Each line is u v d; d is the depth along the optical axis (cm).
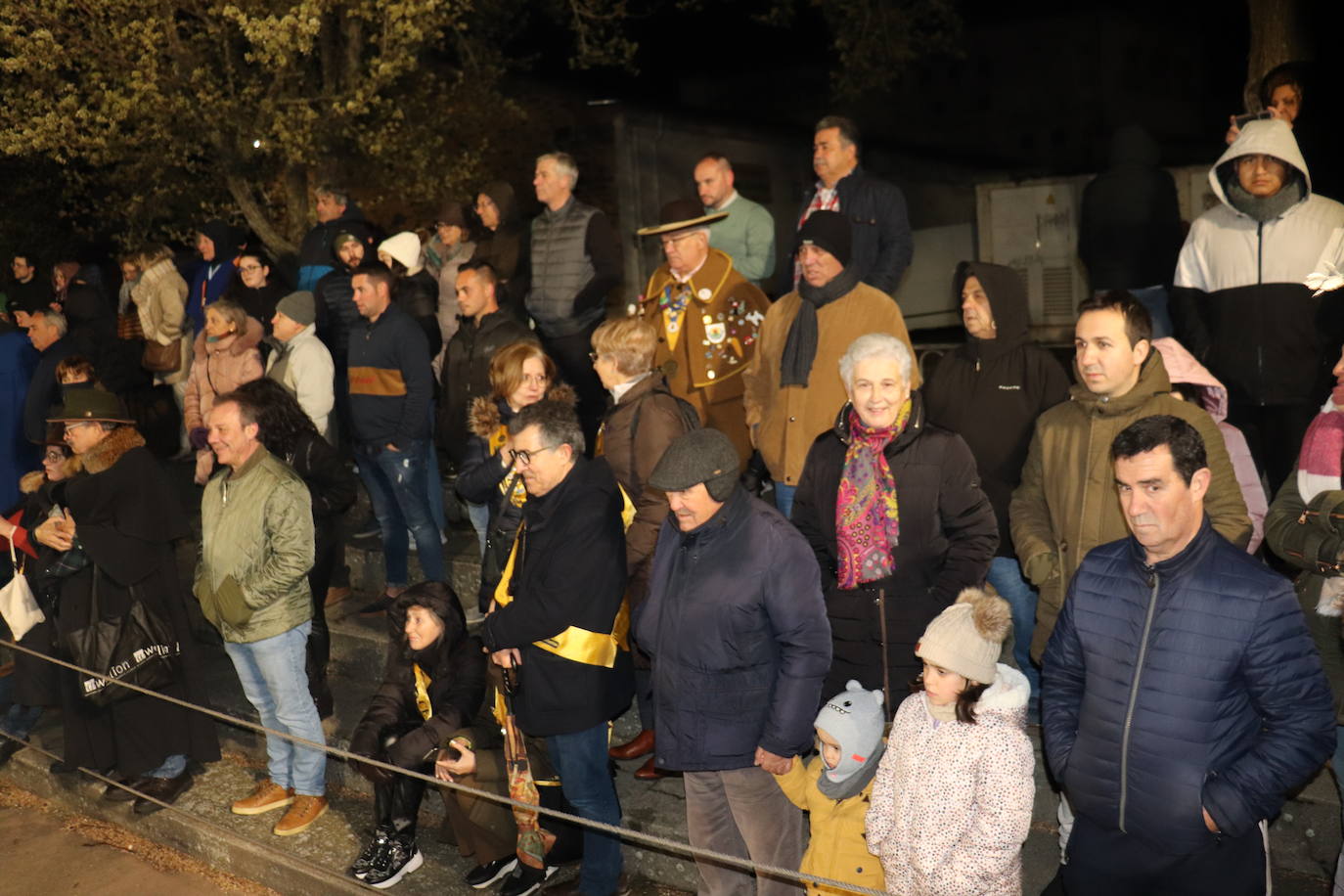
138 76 768
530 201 1209
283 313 600
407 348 564
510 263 662
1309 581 318
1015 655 436
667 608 350
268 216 980
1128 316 337
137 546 508
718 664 345
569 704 387
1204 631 268
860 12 1008
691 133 1198
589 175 1194
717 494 336
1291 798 367
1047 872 380
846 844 347
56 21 765
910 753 312
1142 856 283
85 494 502
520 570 396
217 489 481
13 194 1111
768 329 470
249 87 822
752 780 355
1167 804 272
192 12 817
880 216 503
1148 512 267
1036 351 411
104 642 509
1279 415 423
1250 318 418
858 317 439
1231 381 427
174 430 857
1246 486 366
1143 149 513
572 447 382
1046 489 364
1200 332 436
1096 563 290
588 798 405
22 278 973
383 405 569
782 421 456
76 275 889
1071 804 295
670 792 458
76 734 536
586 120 1188
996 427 413
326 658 532
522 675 392
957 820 302
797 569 337
